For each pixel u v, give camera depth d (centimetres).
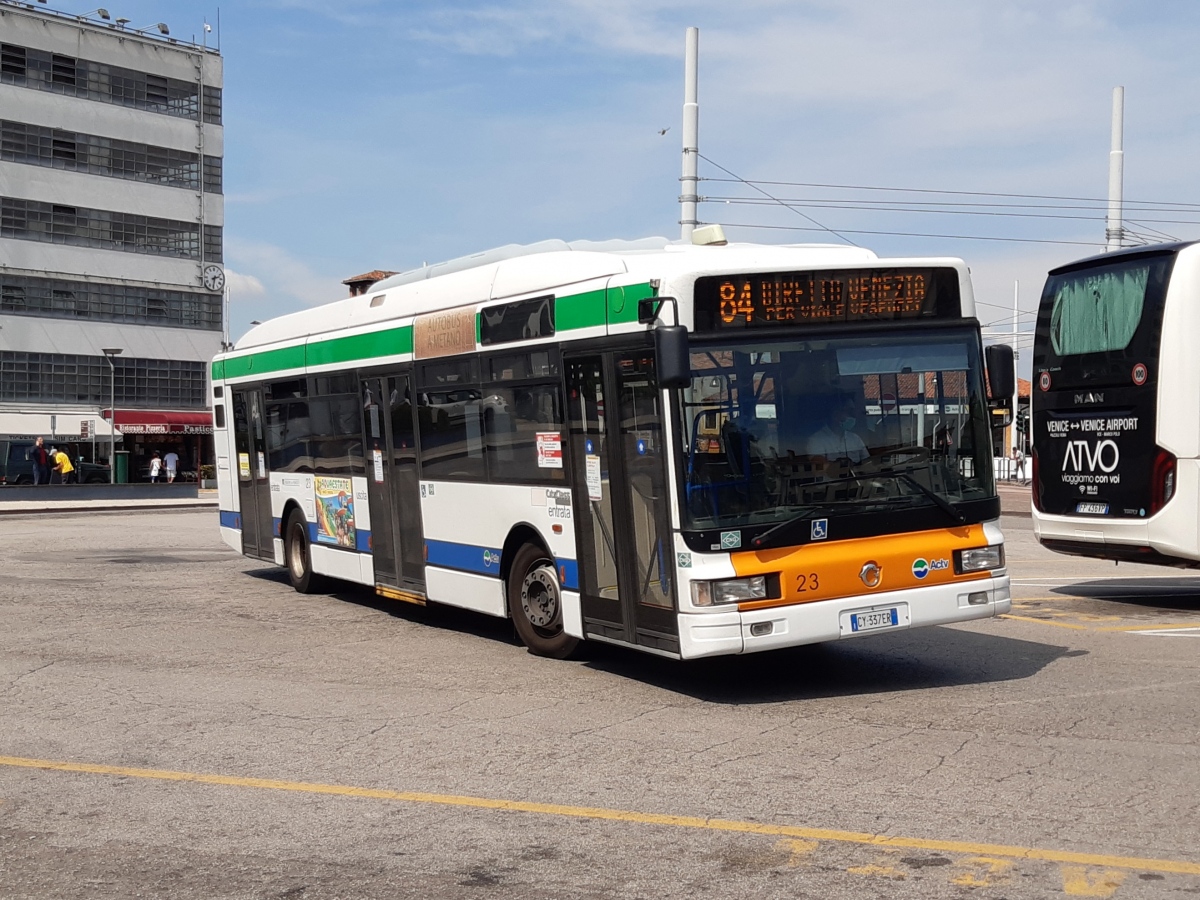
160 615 1327
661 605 864
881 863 525
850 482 870
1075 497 1368
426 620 1284
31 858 556
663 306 852
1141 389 1293
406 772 691
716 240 1035
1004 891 490
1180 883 495
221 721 823
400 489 1248
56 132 6425
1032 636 1120
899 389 891
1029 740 732
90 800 646
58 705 878
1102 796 615
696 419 841
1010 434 5728
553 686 930
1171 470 1268
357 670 1004
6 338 6262
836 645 1091
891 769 675
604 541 932
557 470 989
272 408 1559
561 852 550
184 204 6919
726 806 614
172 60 6856
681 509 835
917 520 885
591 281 938
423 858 546
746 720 806
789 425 860
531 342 1014
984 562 904
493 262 1151
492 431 1084
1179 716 787
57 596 1484
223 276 7062
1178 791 621
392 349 1256
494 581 1095
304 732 789
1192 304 1260
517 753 729
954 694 873
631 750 731
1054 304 1397
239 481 1681
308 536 1466
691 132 2223
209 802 639
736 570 833
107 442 6525
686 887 502
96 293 6594
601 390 923
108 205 6625
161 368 6844
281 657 1068
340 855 552
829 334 875
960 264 918
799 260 892
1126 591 1475
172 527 2795
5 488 3900
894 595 870
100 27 6581
